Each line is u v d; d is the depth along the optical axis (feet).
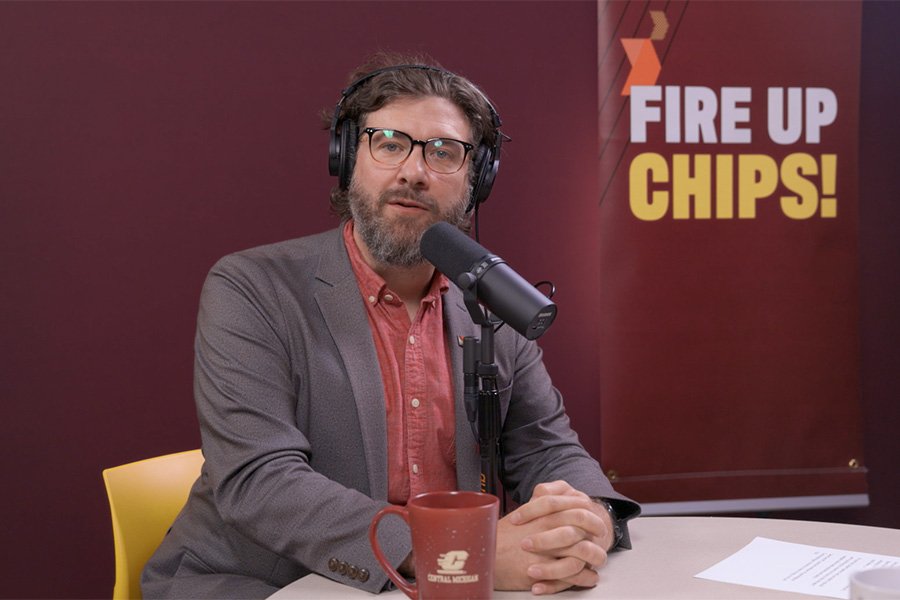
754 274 9.02
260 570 4.63
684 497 8.95
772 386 9.07
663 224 8.86
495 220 9.00
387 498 4.79
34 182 8.22
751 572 3.80
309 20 8.64
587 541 3.61
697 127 8.87
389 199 4.99
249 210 8.61
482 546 2.98
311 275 5.18
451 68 8.86
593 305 9.19
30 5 8.16
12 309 8.21
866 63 9.50
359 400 4.83
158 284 8.46
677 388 8.93
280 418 4.56
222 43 8.51
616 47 8.72
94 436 8.39
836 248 9.13
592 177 9.15
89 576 8.41
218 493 4.33
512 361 5.54
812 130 9.05
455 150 5.10
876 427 9.50
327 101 8.70
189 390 8.54
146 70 8.39
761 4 8.91
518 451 5.47
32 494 8.29
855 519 9.50
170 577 4.84
